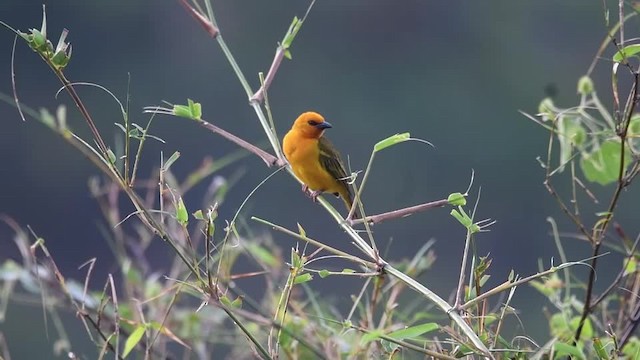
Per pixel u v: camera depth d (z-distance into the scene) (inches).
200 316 282.5
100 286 686.5
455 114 796.6
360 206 204.4
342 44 839.7
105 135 791.7
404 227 674.2
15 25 829.2
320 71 836.0
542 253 660.1
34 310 524.7
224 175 700.7
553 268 194.5
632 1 276.7
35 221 758.5
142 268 305.4
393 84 822.5
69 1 812.0
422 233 671.1
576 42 779.4
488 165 747.4
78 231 743.1
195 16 245.6
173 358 275.7
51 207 762.8
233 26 824.9
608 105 713.6
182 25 826.2
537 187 685.9
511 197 707.4
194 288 216.2
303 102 823.1
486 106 773.3
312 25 835.4
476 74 799.1
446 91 817.5
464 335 206.2
